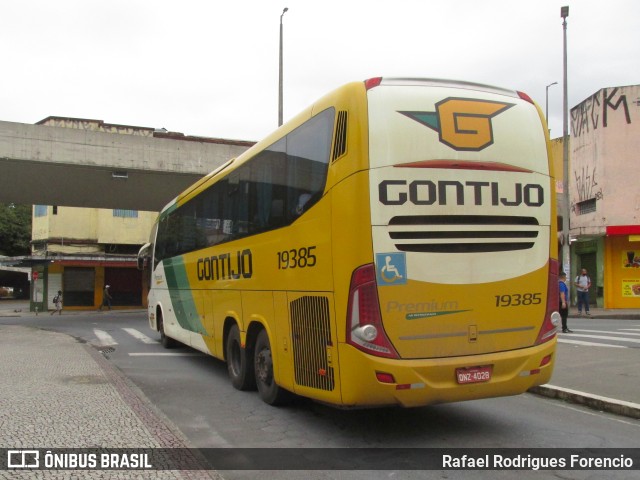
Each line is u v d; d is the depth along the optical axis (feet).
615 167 80.43
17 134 61.57
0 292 181.06
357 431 20.72
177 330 40.75
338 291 17.93
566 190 79.56
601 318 71.26
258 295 24.53
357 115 17.85
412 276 17.60
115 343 50.90
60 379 28.76
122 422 20.26
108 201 87.15
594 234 80.53
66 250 115.55
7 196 82.58
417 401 17.52
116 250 119.96
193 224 36.19
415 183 17.84
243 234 26.48
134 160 66.95
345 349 17.53
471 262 18.31
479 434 20.29
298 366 20.65
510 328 18.85
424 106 18.43
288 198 21.76
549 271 19.66
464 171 18.42
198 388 28.89
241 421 22.27
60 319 89.51
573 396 25.16
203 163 70.33
